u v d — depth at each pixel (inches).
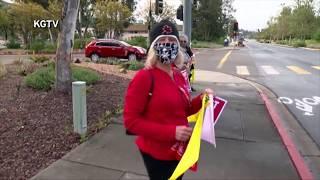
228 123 317.4
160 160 122.4
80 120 250.8
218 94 464.8
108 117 302.0
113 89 407.5
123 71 587.2
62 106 308.7
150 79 116.3
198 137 117.0
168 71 120.3
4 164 207.2
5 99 322.3
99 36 2362.2
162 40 116.3
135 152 229.1
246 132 291.0
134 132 116.8
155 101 116.3
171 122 118.3
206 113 120.3
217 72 745.0
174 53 116.6
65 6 335.6
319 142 294.8
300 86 583.5
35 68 478.0
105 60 800.9
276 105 435.8
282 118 373.1
